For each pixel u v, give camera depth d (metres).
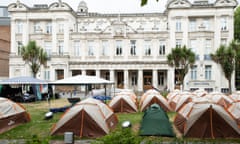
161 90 40.19
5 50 49.41
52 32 43.31
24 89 31.86
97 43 42.47
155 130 11.45
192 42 41.16
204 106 11.41
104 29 42.50
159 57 41.38
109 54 42.22
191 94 20.48
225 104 17.89
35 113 18.34
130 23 46.91
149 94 20.19
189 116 11.50
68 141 9.24
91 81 18.94
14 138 11.33
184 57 29.20
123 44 42.12
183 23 40.97
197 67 40.25
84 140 10.88
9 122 13.08
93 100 12.82
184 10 41.03
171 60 29.94
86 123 11.45
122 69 41.28
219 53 29.33
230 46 29.73
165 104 19.27
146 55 41.75
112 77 41.41
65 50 42.84
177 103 19.33
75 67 41.94
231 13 40.22
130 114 18.08
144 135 11.29
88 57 42.50
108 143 4.92
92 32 42.50
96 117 11.62
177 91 25.28
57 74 42.69
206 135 11.05
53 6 43.12
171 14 41.34
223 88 39.22
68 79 19.33
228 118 11.10
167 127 11.59
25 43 43.62
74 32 42.84
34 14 43.59
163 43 41.75
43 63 31.50
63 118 11.74
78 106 11.98
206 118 11.13
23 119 14.45
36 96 28.42
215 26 40.53
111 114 13.35
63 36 43.03
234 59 28.73
